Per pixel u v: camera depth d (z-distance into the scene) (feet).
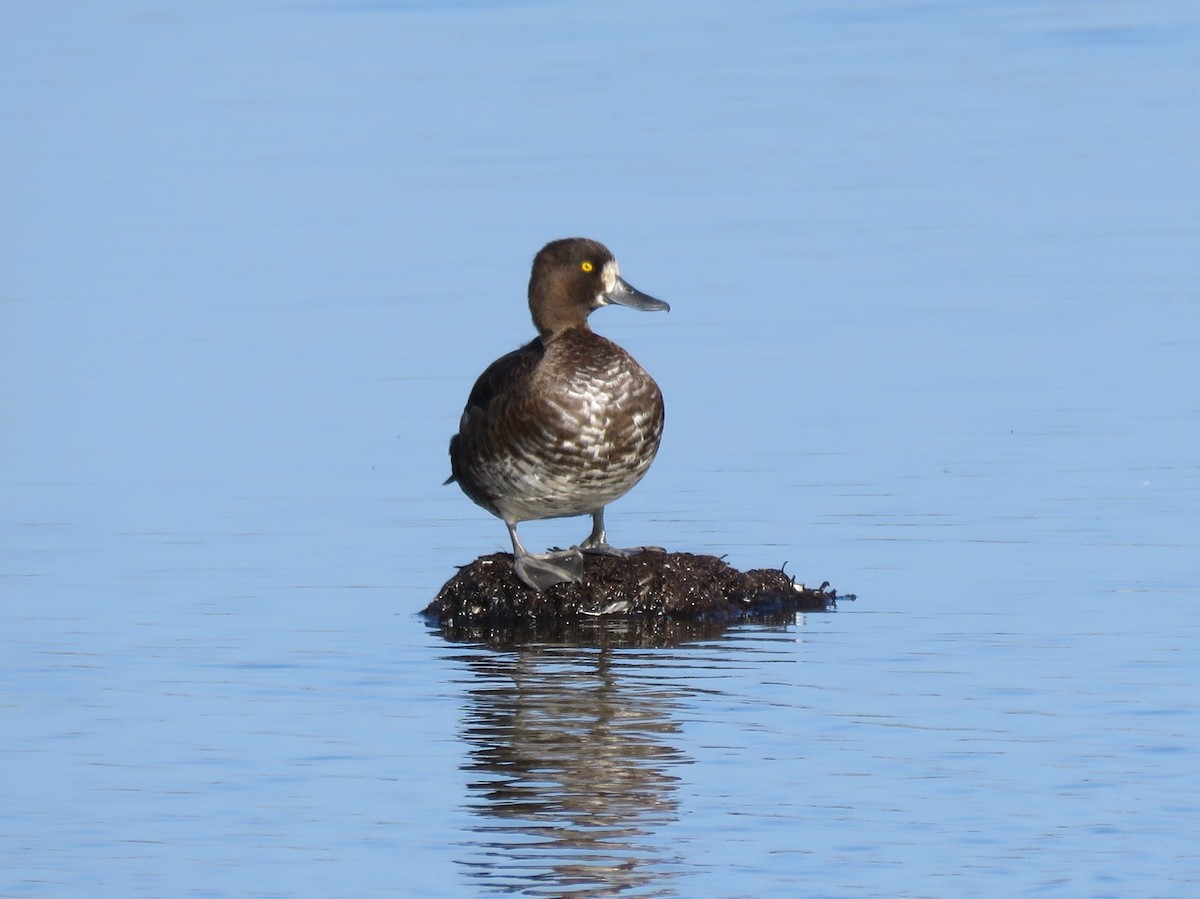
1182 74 114.32
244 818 32.14
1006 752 34.09
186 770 34.60
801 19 136.87
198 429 63.46
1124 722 35.53
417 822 31.71
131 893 29.17
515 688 39.52
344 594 47.65
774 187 92.73
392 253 84.69
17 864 30.32
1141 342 67.51
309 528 53.31
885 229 85.15
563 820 31.58
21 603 46.75
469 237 86.33
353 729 36.88
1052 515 50.75
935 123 105.19
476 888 28.94
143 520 54.19
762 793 32.53
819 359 67.62
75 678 40.68
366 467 59.06
